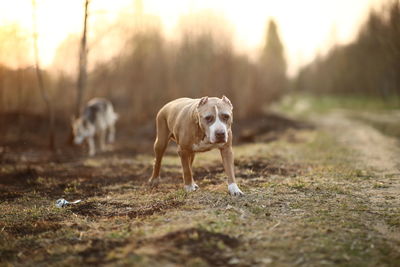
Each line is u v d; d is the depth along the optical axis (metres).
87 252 4.09
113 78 19.94
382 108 29.22
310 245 4.07
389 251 4.02
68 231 4.79
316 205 5.47
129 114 19.56
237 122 20.80
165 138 7.09
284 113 30.00
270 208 5.32
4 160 10.66
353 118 22.72
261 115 23.67
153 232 4.44
